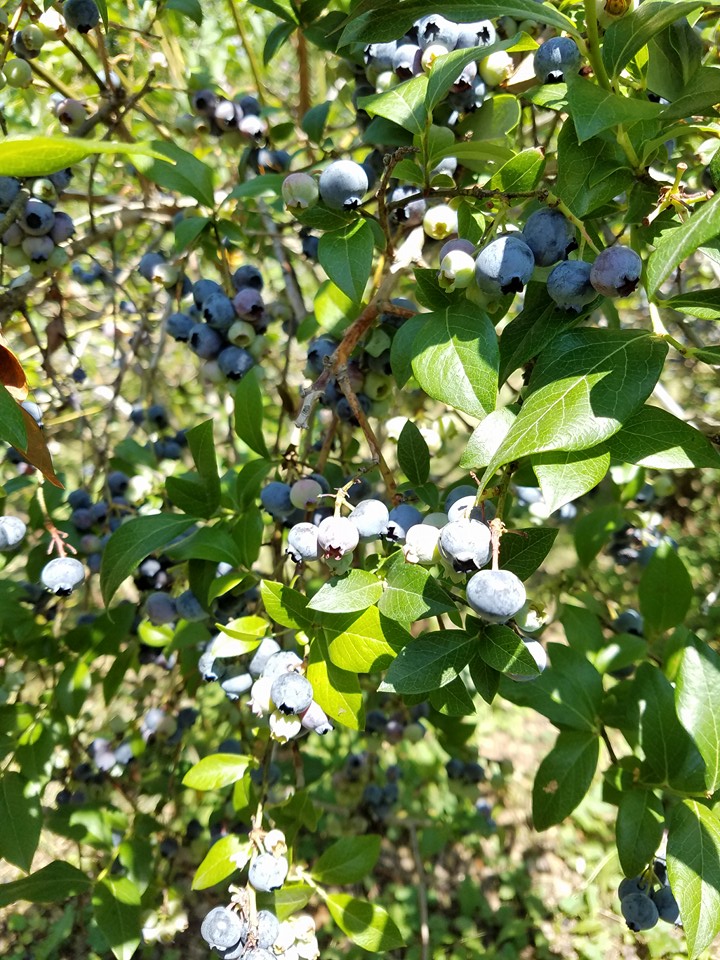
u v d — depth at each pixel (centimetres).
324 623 25
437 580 23
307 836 71
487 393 20
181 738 48
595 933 70
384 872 75
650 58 22
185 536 37
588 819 80
